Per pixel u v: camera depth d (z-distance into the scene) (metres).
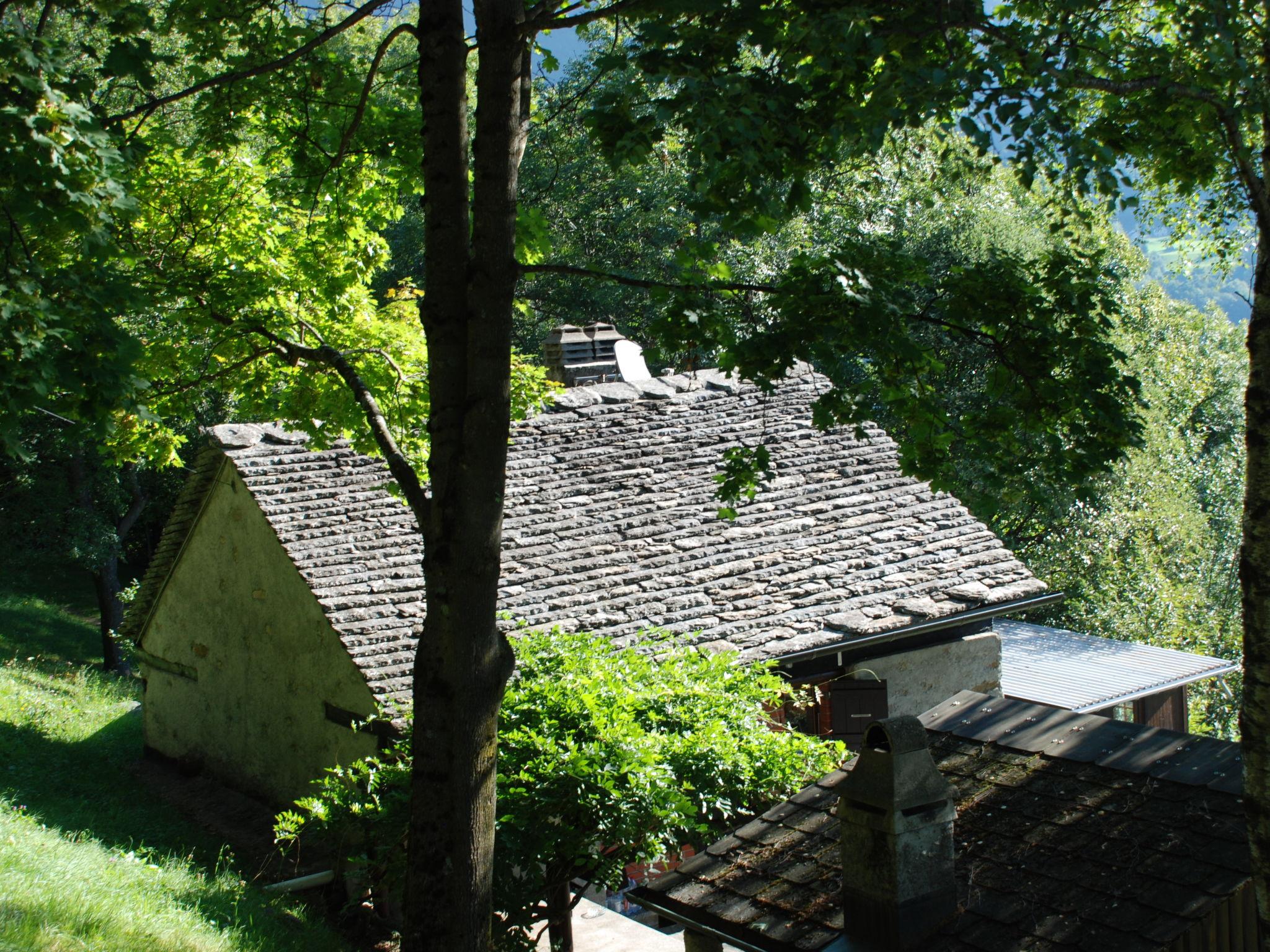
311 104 9.65
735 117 5.95
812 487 15.73
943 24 6.15
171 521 16.34
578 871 9.85
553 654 10.99
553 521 14.34
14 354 5.28
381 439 8.05
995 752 7.66
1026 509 25.28
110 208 5.67
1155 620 26.22
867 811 6.16
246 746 15.37
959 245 26.31
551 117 8.30
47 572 37.06
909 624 13.60
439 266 7.12
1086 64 6.39
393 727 11.09
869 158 6.80
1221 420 38.75
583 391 16.70
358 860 10.20
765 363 6.86
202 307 10.23
